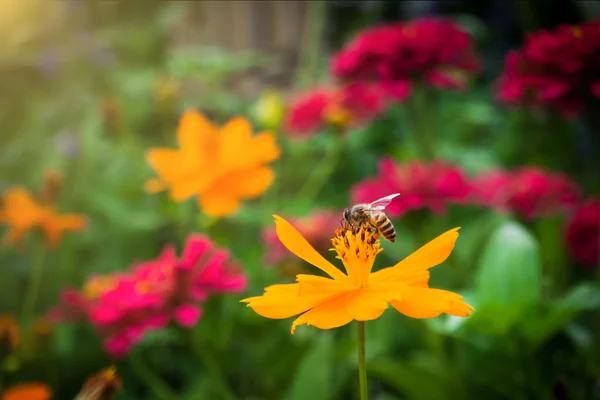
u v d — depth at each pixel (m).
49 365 0.45
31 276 0.52
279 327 0.44
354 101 0.51
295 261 0.43
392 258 0.50
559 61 0.40
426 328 0.41
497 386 0.38
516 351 0.37
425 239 0.44
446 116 0.68
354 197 0.45
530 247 0.38
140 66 0.73
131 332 0.35
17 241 0.47
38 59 0.65
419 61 0.46
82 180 0.56
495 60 0.86
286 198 0.56
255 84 0.83
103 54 0.66
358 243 0.26
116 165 0.56
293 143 0.58
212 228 0.46
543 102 0.44
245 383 0.46
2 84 0.67
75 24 0.73
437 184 0.43
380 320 0.44
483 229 0.47
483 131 0.73
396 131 0.65
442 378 0.39
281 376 0.44
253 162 0.40
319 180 0.60
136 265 0.41
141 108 0.64
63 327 0.46
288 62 0.92
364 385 0.24
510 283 0.37
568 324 0.39
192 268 0.36
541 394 0.38
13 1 0.70
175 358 0.48
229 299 0.44
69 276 0.53
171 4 0.80
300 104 0.52
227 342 0.44
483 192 0.46
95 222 0.55
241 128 0.40
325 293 0.25
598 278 0.43
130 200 0.55
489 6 0.91
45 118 0.62
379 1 0.81
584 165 0.65
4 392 0.39
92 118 0.59
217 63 0.65
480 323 0.36
